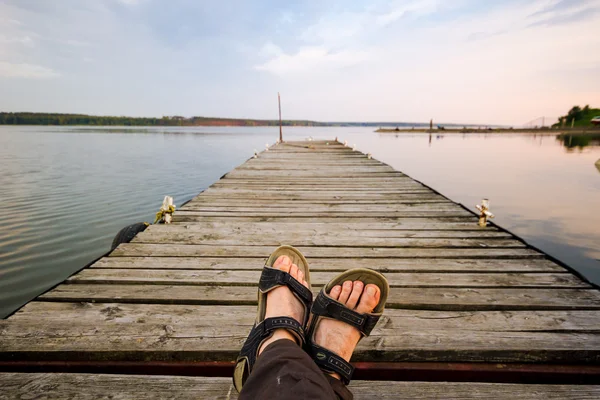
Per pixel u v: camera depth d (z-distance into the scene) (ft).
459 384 3.95
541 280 6.58
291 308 4.22
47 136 157.79
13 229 19.02
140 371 4.29
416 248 8.50
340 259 7.80
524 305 5.57
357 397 3.71
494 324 5.02
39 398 3.58
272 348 3.05
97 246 16.37
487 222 10.75
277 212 12.17
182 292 5.99
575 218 22.17
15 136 155.74
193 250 8.18
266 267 4.75
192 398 3.62
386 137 184.65
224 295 5.91
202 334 4.68
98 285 6.21
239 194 15.39
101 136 161.89
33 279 12.73
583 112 240.94
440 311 5.38
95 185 33.32
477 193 31.73
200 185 34.40
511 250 8.27
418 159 67.15
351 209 12.61
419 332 4.80
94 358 4.33
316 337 3.92
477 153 79.77
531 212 23.95
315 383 2.61
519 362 4.44
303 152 37.86
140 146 94.38
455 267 7.27
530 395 3.76
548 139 145.18
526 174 44.45
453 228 10.18
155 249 8.21
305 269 5.33
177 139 140.97
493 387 3.90
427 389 3.86
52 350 4.30
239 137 171.63
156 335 4.64
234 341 4.54
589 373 4.25
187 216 11.59
